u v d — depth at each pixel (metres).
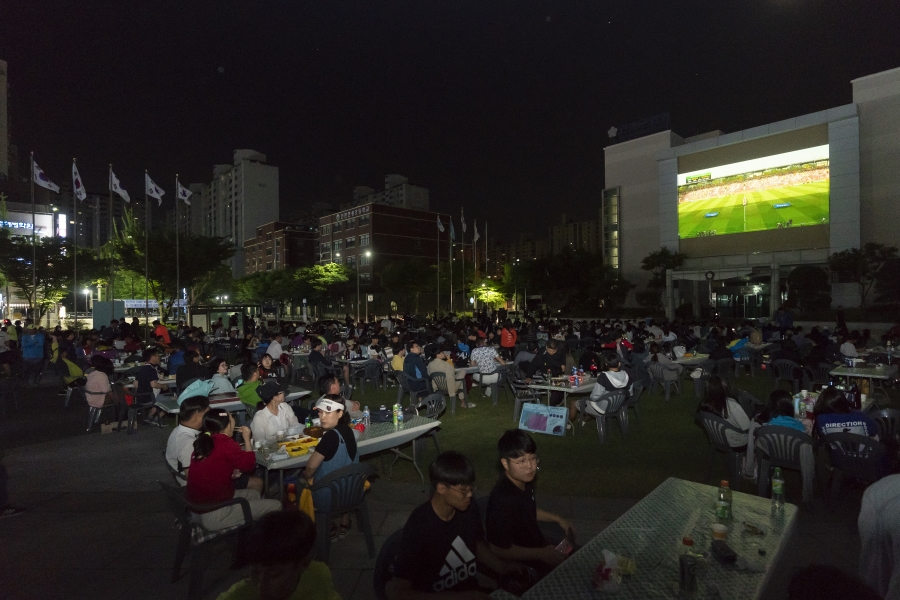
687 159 44.78
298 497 4.60
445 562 2.55
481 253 104.88
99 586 3.86
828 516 4.83
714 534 2.83
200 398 4.89
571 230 171.12
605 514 5.02
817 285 33.50
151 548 4.50
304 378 14.60
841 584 1.49
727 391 5.93
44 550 4.47
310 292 63.78
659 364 11.14
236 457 4.05
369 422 5.80
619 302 47.91
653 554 2.74
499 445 2.97
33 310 31.98
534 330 20.72
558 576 2.54
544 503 5.32
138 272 32.91
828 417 5.17
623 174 56.47
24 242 31.38
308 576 2.11
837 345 13.56
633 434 8.20
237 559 3.71
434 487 2.59
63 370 11.46
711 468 5.92
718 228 42.75
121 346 15.95
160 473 6.67
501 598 2.42
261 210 120.06
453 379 9.99
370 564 4.14
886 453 4.56
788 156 39.16
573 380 8.69
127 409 9.58
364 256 81.31
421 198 132.88
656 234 53.44
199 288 44.12
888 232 36.91
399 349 12.12
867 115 38.00
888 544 2.52
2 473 5.24
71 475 6.60
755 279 40.41
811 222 37.94
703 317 38.19
